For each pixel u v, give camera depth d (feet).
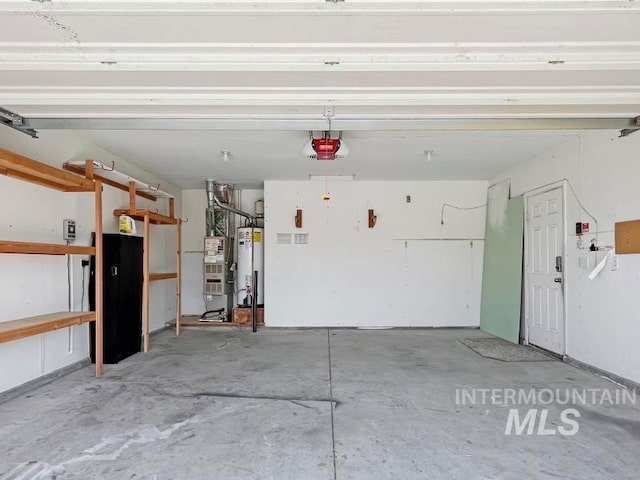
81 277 13.58
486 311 20.26
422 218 21.21
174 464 7.18
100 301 12.46
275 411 9.64
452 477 6.79
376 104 8.88
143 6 5.32
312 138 12.39
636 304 10.98
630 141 11.25
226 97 8.59
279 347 16.72
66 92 8.30
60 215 12.57
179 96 8.52
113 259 14.24
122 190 16.42
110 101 8.73
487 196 21.04
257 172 19.16
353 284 21.17
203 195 23.52
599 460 7.35
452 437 8.27
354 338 18.56
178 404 10.08
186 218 23.44
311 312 21.15
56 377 12.19
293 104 8.91
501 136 13.50
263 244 22.34
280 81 7.79
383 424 8.91
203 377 12.43
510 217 18.43
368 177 20.42
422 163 17.33
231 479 6.72
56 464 7.18
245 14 5.57
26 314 11.05
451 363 14.08
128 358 14.84
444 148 14.92
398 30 6.02
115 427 8.71
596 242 12.63
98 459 7.34
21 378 10.85
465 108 9.27
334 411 9.65
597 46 6.45
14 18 5.62
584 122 10.05
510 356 15.03
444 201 21.21
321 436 8.31
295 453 7.59
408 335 19.26
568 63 6.98
